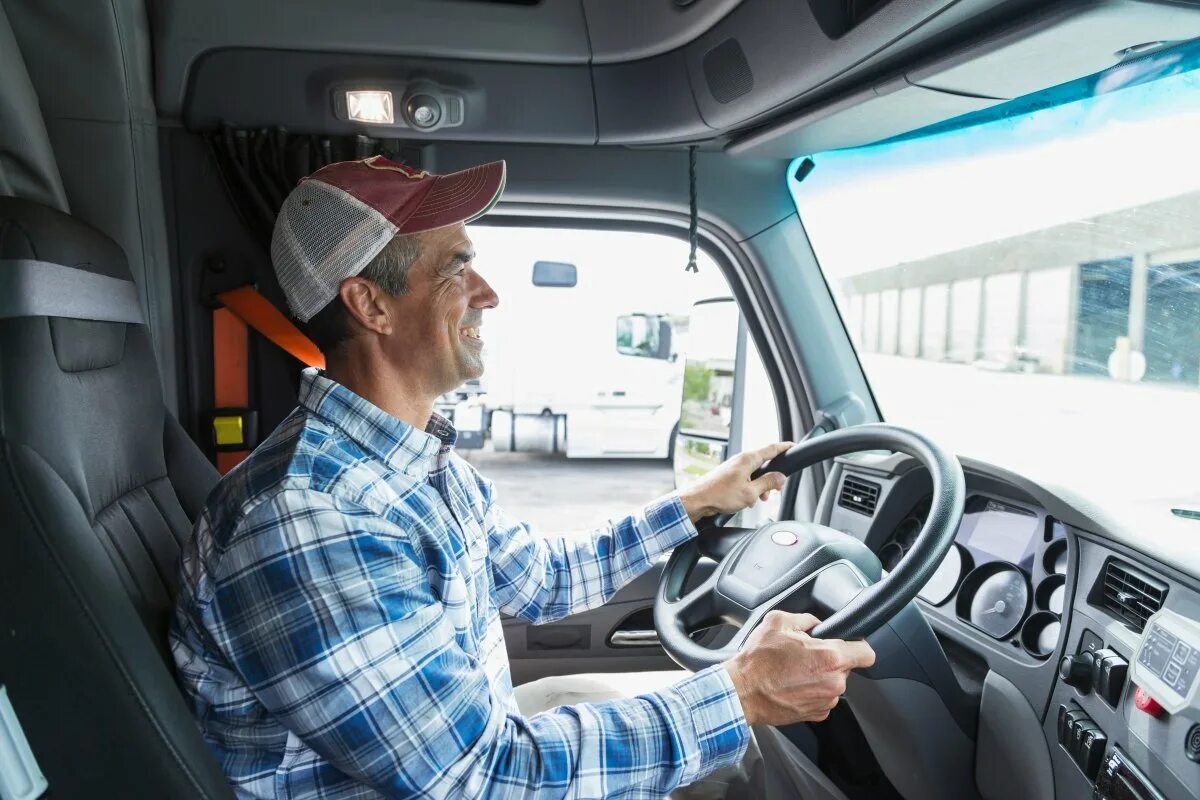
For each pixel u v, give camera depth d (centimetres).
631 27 176
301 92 179
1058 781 118
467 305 110
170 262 186
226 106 178
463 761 89
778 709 101
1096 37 119
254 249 188
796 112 169
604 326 528
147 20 172
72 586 83
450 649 94
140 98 174
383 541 92
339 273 104
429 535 100
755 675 102
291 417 106
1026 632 133
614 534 145
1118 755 105
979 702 133
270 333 187
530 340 524
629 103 187
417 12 175
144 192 177
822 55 143
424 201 107
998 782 129
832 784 146
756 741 166
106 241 116
